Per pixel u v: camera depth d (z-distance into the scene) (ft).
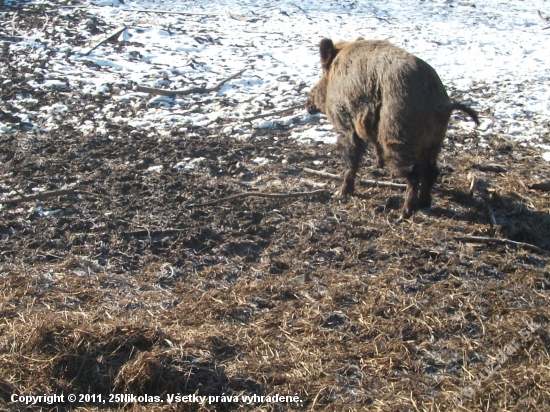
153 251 18.86
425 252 18.76
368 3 59.98
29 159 24.56
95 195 21.85
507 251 18.93
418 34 47.39
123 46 40.40
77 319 14.94
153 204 21.50
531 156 25.62
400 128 18.80
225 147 26.40
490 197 21.40
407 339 15.25
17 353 13.50
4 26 43.04
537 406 12.98
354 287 17.07
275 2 57.72
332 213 21.03
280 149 26.45
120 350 13.87
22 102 30.55
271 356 14.42
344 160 21.76
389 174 23.86
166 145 26.43
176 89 33.27
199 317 15.79
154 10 50.67
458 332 15.48
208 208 21.40
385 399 13.26
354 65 20.51
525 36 48.11
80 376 13.33
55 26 43.55
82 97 31.63
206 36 43.75
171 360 13.57
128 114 29.99
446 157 25.43
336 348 14.76
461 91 33.81
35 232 19.57
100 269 17.88
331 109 21.54
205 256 18.67
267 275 17.84
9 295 16.21
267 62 38.58
